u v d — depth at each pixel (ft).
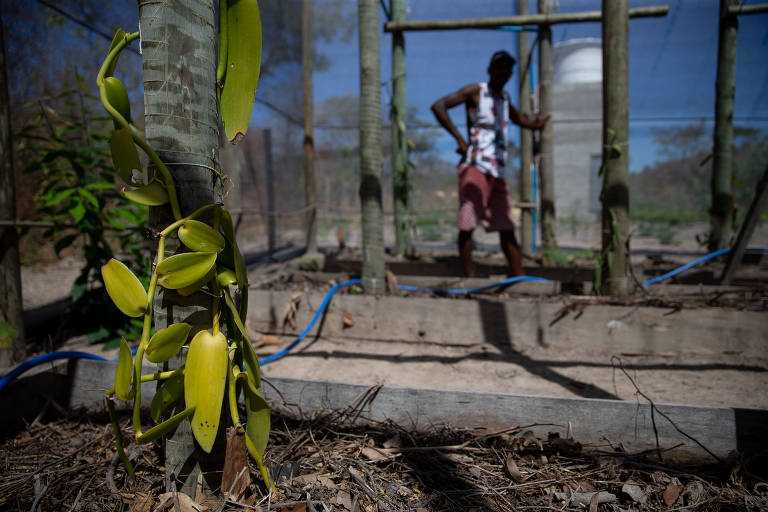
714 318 10.10
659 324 10.30
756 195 12.62
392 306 11.46
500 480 5.63
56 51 11.27
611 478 5.64
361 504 5.07
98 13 11.76
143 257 11.08
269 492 4.84
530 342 10.92
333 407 6.87
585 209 44.04
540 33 19.81
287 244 21.72
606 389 8.43
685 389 8.34
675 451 6.01
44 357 7.13
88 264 10.77
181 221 4.09
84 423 7.04
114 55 4.07
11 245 8.95
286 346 11.06
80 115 11.89
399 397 6.71
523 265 17.93
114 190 11.24
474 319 11.16
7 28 10.06
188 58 4.30
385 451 6.05
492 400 6.48
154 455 5.98
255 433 4.77
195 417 4.20
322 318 11.75
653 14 15.55
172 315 4.49
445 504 5.16
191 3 4.30
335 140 28.99
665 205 45.68
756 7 16.25
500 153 13.79
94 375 7.39
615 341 10.50
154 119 4.29
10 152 8.80
